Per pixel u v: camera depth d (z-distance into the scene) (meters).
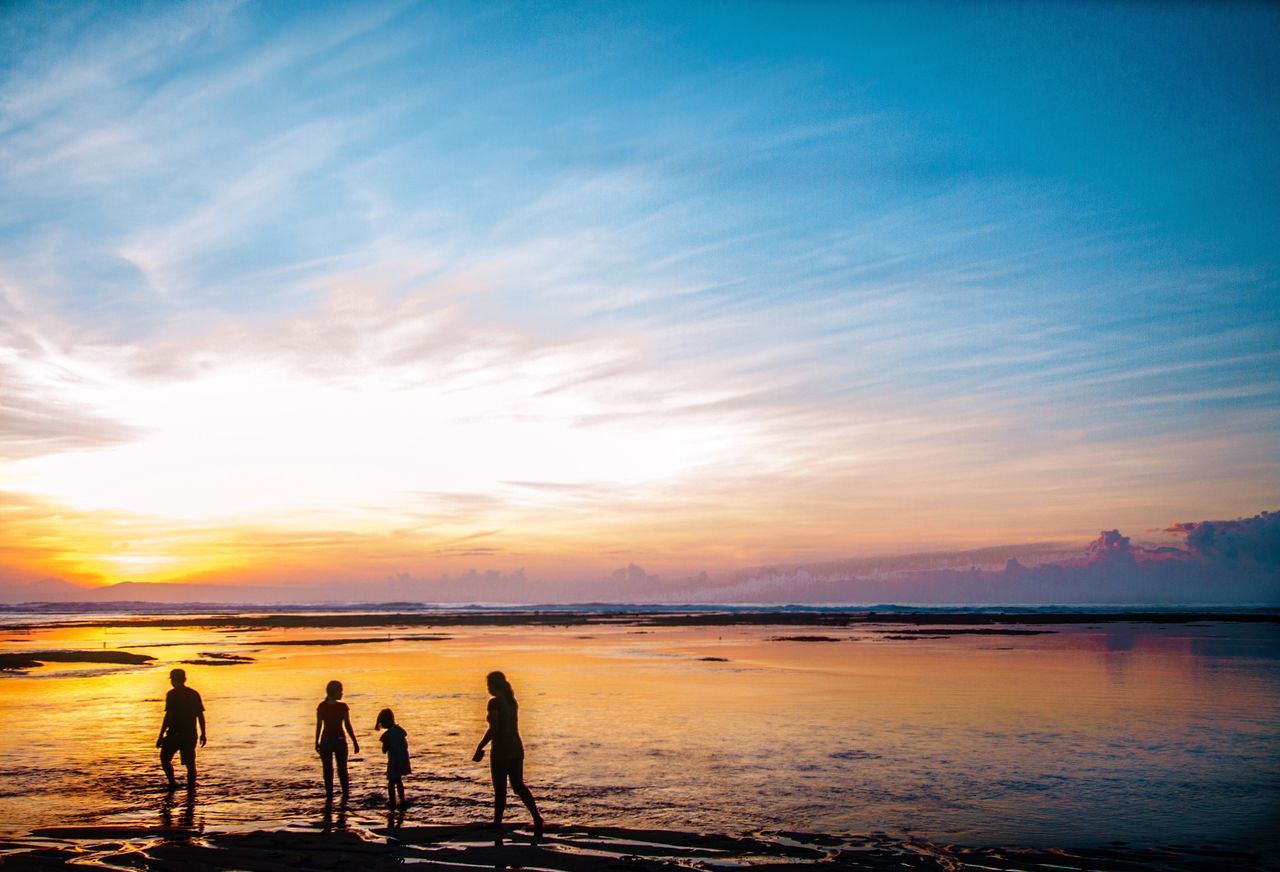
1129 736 19.61
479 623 106.12
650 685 31.02
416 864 10.20
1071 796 13.88
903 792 14.16
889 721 22.02
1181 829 11.96
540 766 16.36
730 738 19.50
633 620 116.56
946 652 48.91
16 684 32.41
